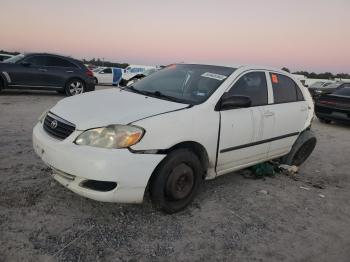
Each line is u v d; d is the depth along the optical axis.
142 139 3.05
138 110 3.32
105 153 2.93
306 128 5.36
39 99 10.98
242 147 4.14
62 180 3.19
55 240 2.85
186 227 3.30
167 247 2.94
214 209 3.75
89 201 3.56
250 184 4.63
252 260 2.90
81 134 3.04
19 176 4.02
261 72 4.60
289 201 4.23
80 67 12.27
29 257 2.59
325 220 3.83
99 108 3.38
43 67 11.45
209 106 3.68
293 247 3.18
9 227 2.94
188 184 3.53
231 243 3.12
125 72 23.69
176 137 3.28
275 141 4.73
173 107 3.48
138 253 2.81
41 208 3.33
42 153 3.28
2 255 2.57
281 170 5.27
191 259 2.82
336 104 10.84
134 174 3.02
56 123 3.29
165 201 3.38
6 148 5.02
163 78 4.46
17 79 11.05
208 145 3.64
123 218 3.32
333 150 7.44
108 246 2.86
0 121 6.87
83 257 2.68
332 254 3.15
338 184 5.16
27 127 6.54
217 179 4.66
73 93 12.17
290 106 4.92
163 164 3.26
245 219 3.61
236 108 4.00
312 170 5.74
